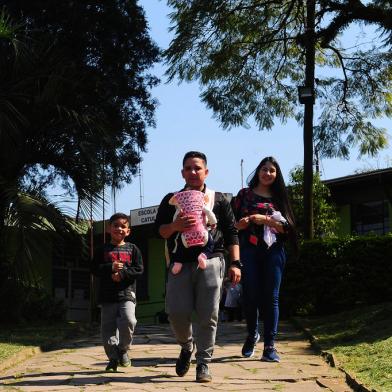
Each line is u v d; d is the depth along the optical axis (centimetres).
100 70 1834
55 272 2083
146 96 1958
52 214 1175
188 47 1761
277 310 716
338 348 766
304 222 1388
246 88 1823
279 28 1792
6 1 1727
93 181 1309
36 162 1338
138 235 2227
